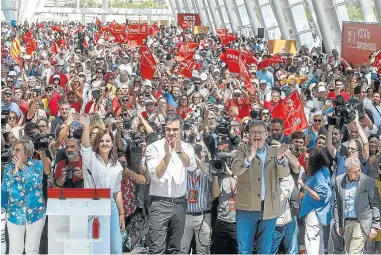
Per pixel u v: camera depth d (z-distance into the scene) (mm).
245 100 18422
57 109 19375
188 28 71125
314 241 11828
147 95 20266
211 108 16328
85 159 10336
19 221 10578
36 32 63125
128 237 12312
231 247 11188
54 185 11062
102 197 9242
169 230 10781
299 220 12109
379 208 11211
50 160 11312
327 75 26047
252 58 30188
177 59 33125
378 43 28484
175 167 10609
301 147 12875
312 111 19266
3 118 15234
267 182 10547
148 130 13805
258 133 10344
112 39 53062
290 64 30188
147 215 12344
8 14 88938
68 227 9312
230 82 22156
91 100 18469
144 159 11477
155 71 25156
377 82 20250
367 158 13102
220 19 68938
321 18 34750
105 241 9359
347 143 12367
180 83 22547
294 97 15344
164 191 10609
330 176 11898
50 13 114312
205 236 11203
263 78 25484
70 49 47719
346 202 11203
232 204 11062
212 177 11086
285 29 42656
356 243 11203
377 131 15586
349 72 25156
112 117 14219
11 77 22859
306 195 11781
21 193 10586
